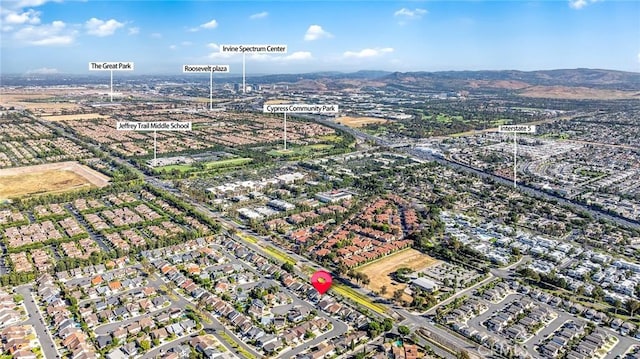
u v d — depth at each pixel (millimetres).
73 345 194125
